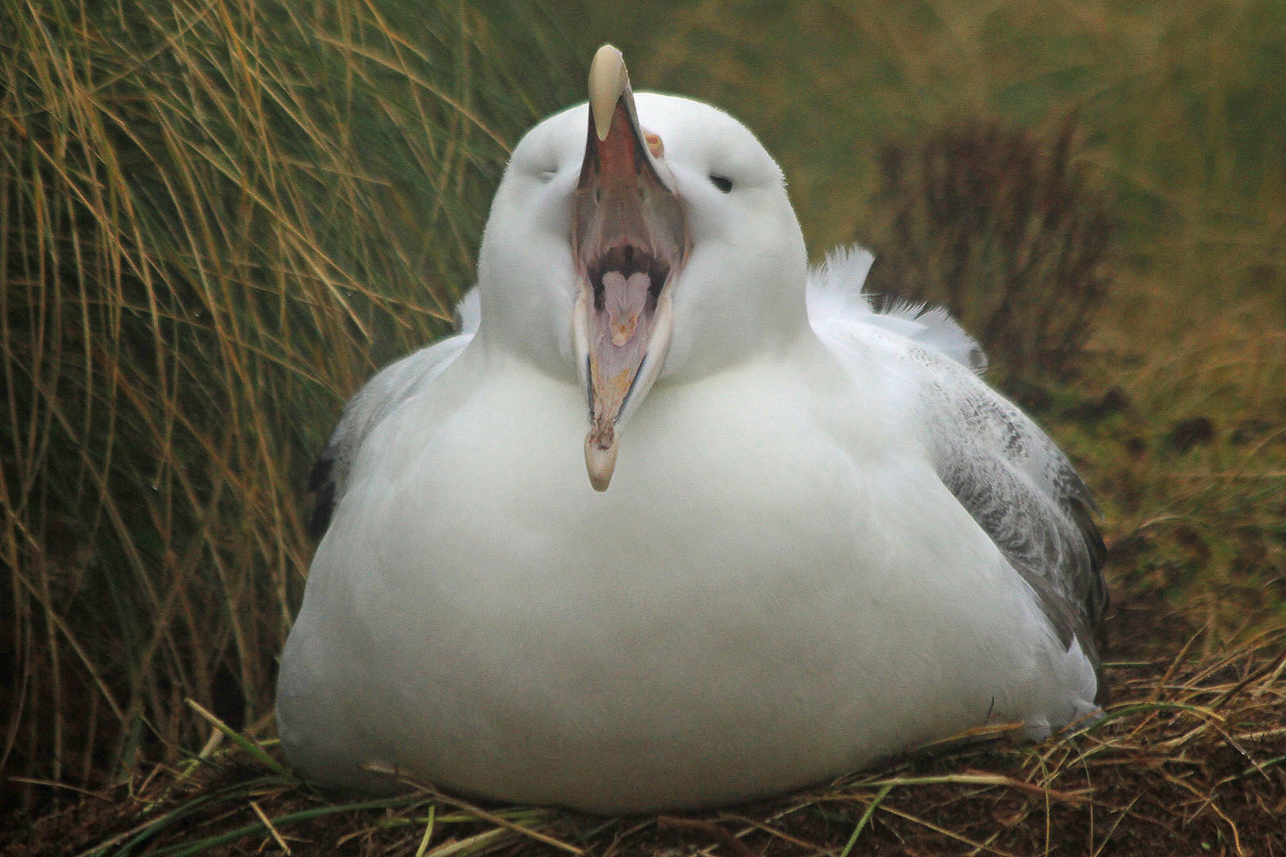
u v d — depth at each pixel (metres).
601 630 5.38
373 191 9.10
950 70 17.27
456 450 5.57
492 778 5.85
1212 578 9.54
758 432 5.45
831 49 18.02
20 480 7.75
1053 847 6.07
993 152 12.96
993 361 12.31
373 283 8.82
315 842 6.35
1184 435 11.38
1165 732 6.86
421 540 5.54
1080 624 7.05
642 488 5.37
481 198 9.70
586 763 5.66
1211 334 13.01
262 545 8.00
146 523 8.24
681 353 5.31
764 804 6.07
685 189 5.25
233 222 8.40
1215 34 16.44
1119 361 12.78
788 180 15.97
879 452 5.83
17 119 7.64
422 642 5.56
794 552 5.41
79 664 8.05
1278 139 15.74
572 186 5.23
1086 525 7.76
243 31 8.42
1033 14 17.66
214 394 8.37
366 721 5.98
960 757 6.26
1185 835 6.28
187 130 8.22
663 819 5.94
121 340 8.15
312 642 6.16
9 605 7.94
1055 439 11.50
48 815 7.29
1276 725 7.00
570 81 10.80
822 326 6.88
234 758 7.50
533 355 5.54
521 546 5.39
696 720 5.55
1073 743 6.47
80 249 8.06
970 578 5.93
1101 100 16.48
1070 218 12.62
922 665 5.79
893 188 13.72
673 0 18.23
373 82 9.06
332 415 8.62
